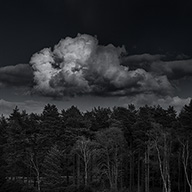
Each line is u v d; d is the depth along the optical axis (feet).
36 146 220.02
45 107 236.63
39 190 193.98
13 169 216.33
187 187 231.91
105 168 231.91
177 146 225.97
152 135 194.18
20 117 236.22
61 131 228.22
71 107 242.99
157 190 235.81
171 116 249.75
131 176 226.99
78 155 207.82
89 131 228.22
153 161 218.18
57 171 204.64
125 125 239.09
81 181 213.87
